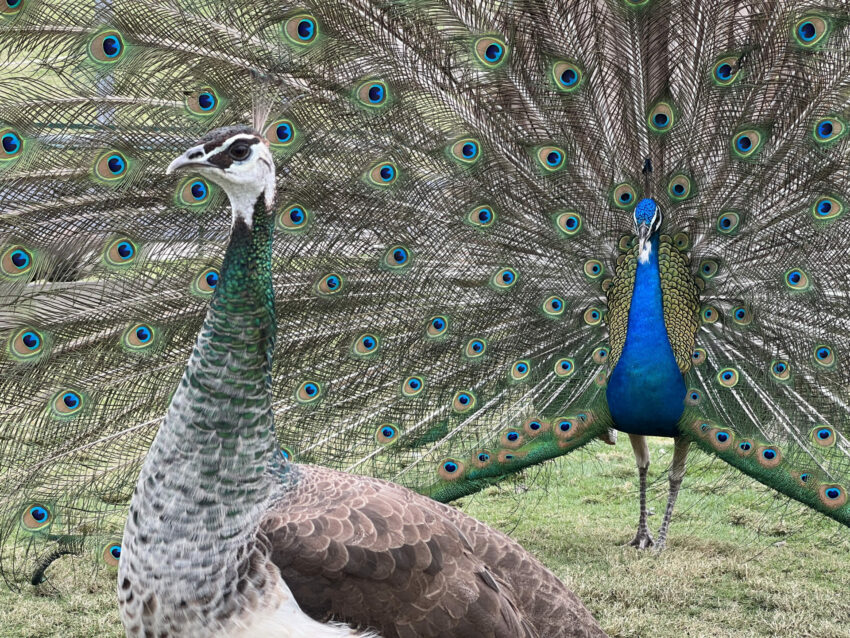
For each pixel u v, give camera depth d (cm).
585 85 360
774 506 386
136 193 341
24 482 333
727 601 350
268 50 344
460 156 358
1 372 336
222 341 275
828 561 364
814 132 351
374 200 354
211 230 346
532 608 284
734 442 351
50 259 338
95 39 337
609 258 368
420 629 276
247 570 271
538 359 367
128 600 278
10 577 349
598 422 357
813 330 356
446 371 362
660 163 363
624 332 359
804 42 348
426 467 356
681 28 355
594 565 362
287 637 271
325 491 280
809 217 355
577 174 364
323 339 357
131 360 342
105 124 339
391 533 278
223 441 273
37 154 337
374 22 350
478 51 355
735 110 356
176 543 272
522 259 366
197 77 342
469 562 280
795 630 339
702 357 362
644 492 371
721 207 361
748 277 361
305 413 355
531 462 356
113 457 337
